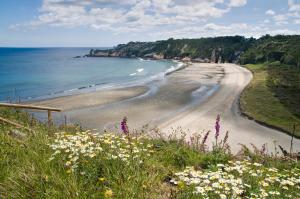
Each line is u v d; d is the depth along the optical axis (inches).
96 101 2003.0
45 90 2783.0
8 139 259.9
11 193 167.0
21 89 2874.0
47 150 239.5
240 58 6752.0
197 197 190.4
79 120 1491.1
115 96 2201.0
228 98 2132.1
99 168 214.7
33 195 169.9
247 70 4598.9
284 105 1878.7
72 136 269.4
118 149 245.3
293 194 229.1
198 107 1825.8
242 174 243.8
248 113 1631.4
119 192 177.9
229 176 215.5
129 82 3267.7
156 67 5816.9
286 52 5482.3
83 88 2864.2
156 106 1846.7
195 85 2810.0
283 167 358.9
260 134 1311.5
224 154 351.6
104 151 233.8
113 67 5895.7
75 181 177.5
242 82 3053.6
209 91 2453.2
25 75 4222.4
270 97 2151.8
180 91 2439.7
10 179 174.7
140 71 4879.4
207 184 207.3
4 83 3341.5
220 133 1304.1
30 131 313.9
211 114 1653.5
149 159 259.3
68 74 4409.5
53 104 1924.2
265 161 372.2
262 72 4010.8
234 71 4431.6
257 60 5964.6
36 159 212.5
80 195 169.5
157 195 197.6
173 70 4911.4
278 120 1515.7
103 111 1702.8
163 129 1350.9
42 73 4547.2
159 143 376.5
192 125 1428.4
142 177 204.1
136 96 2201.0
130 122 1464.1
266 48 6117.1
